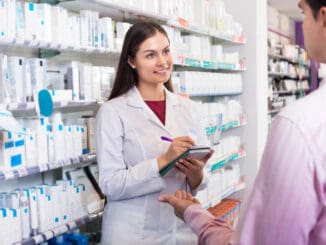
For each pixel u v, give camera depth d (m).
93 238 3.16
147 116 2.21
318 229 0.87
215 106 4.50
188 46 4.11
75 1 2.81
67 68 2.73
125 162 2.18
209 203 4.22
